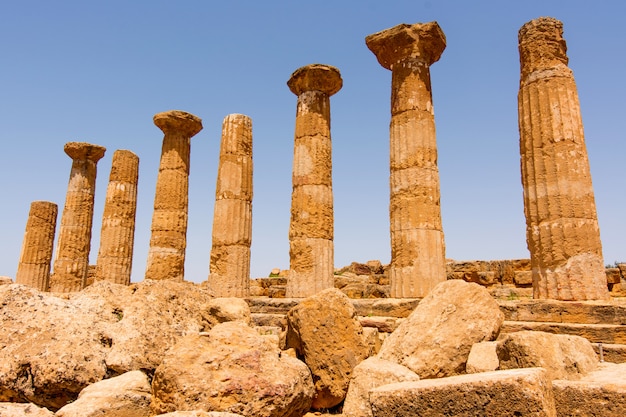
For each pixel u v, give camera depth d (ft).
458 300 23.73
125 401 18.94
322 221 42.68
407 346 22.82
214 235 49.83
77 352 23.13
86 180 73.82
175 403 18.24
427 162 37.09
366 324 32.45
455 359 22.16
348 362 22.91
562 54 34.27
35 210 76.69
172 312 28.30
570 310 27.20
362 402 20.42
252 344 21.06
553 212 31.45
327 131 45.37
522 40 35.35
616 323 25.82
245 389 18.85
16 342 23.30
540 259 31.68
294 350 24.62
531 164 33.19
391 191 38.06
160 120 59.26
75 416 17.74
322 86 45.96
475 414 14.56
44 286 75.31
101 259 63.82
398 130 38.32
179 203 58.39
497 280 58.18
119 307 27.02
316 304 24.29
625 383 15.21
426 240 35.58
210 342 20.66
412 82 38.50
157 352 24.95
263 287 74.38
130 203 66.69
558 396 15.62
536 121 33.27
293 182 44.37
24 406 18.97
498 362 20.31
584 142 32.55
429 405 15.39
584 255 30.27
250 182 51.93
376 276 67.00
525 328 27.02
